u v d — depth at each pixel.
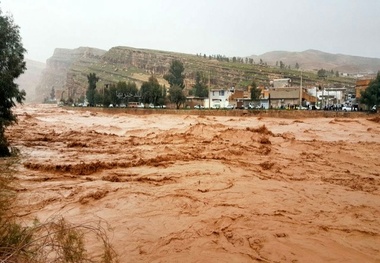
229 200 14.02
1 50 24.20
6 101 24.38
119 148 28.81
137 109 89.25
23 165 20.31
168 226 10.99
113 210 12.61
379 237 10.38
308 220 11.77
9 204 9.90
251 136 32.56
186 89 172.62
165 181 17.17
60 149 27.91
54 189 15.16
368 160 24.78
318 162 23.50
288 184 17.11
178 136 34.91
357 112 64.56
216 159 23.62
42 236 5.94
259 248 9.33
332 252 9.18
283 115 68.81
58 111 109.00
